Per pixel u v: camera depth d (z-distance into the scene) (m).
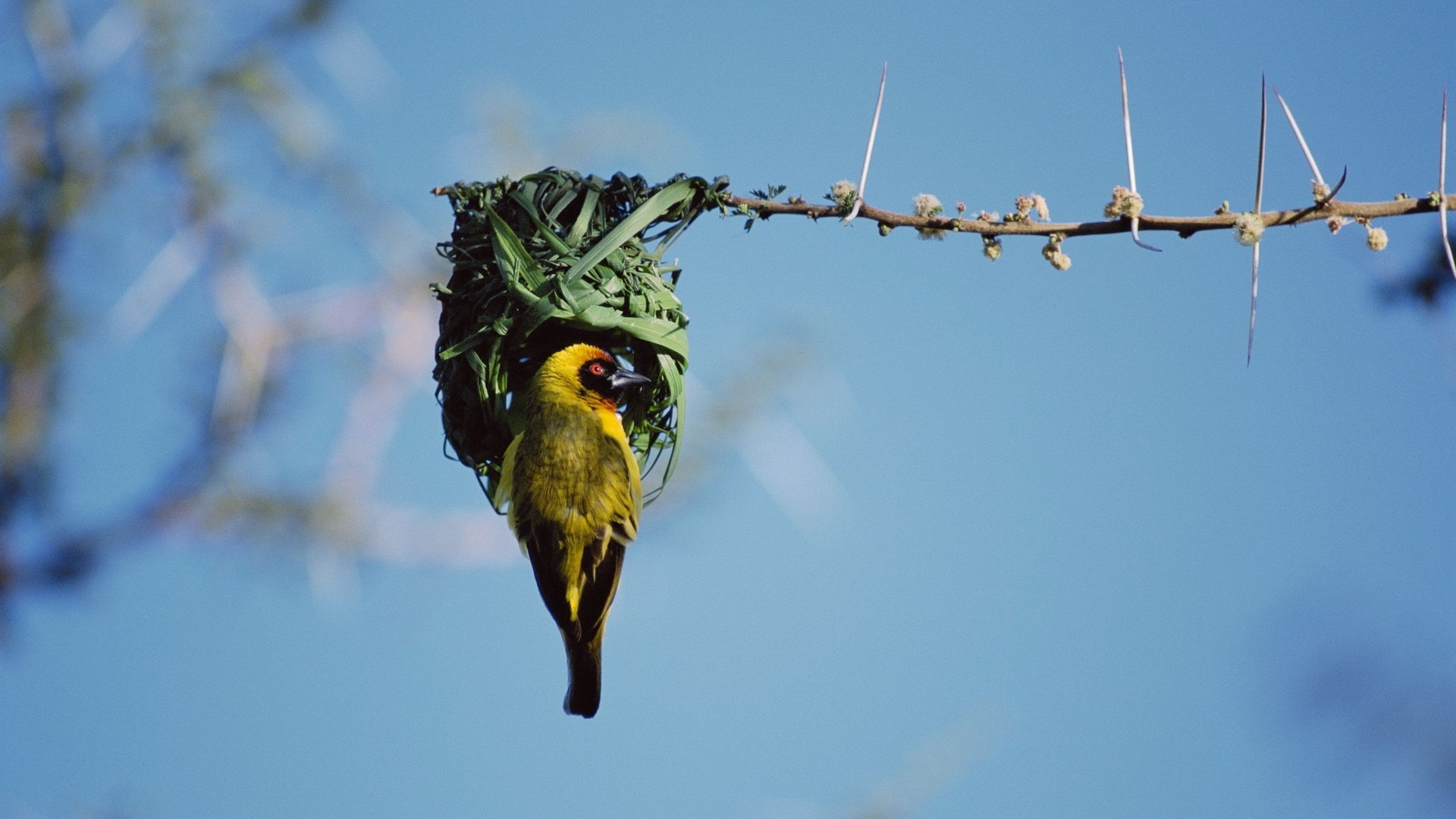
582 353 9.14
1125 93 7.21
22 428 12.14
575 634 8.82
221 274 12.38
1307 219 7.17
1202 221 7.17
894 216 7.55
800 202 7.73
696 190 8.48
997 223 7.41
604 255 8.31
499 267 8.43
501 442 9.20
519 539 9.06
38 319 12.30
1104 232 7.29
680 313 8.85
